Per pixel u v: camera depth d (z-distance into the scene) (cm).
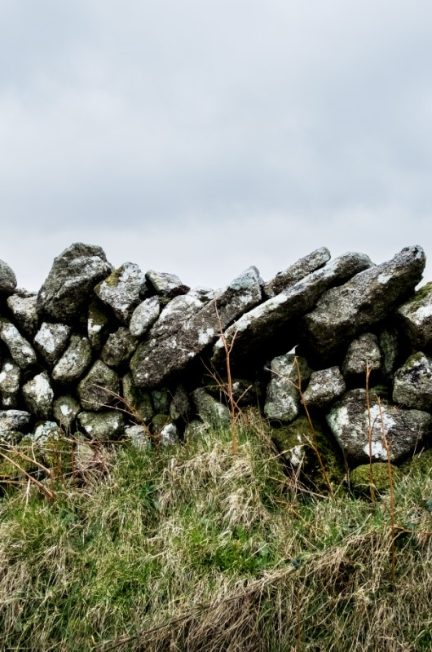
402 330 405
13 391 500
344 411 401
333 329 403
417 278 402
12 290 530
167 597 325
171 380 462
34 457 429
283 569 321
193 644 307
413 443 381
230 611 311
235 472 385
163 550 353
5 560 341
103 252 523
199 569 334
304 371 426
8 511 395
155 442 454
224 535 354
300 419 419
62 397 494
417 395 384
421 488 352
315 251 452
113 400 478
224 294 443
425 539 324
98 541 365
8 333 505
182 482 396
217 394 452
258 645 306
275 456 399
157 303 473
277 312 409
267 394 438
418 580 314
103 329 487
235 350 429
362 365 404
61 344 494
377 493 369
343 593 317
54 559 347
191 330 446
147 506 393
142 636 309
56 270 498
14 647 314
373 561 316
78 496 404
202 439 425
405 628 303
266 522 365
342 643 301
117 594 330
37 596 331
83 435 480
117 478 412
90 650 310
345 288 411
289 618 309
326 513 360
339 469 396
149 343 463
